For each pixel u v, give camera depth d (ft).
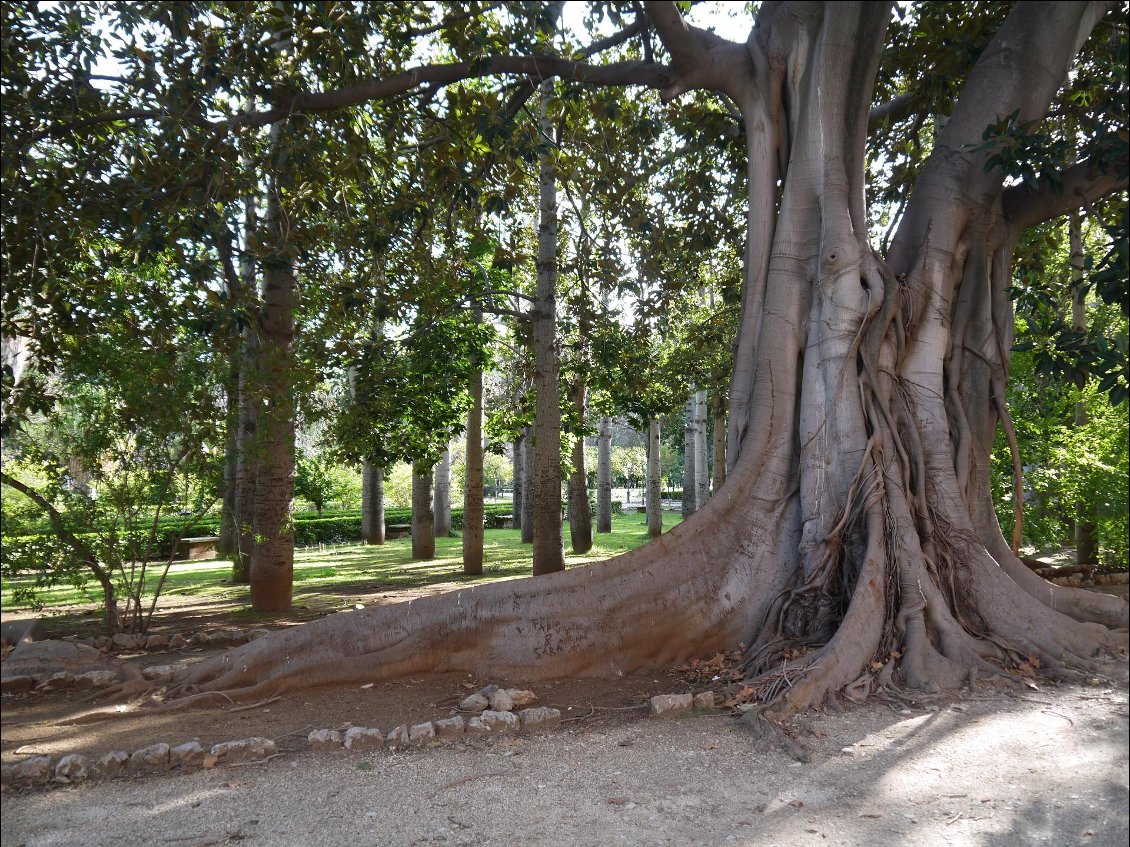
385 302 34.71
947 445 25.08
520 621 22.58
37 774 14.71
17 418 25.84
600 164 38.96
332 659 21.47
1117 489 36.88
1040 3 25.76
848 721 17.54
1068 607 23.75
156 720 18.62
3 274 25.44
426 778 14.74
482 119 28.71
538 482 48.78
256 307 31.24
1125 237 21.49
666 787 14.14
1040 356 24.75
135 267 30.53
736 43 27.96
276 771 15.16
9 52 24.59
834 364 24.99
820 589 23.29
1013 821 12.34
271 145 30.37
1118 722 16.70
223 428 29.43
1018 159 23.12
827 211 25.85
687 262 45.06
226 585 48.44
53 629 30.68
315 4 25.72
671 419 113.50
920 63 34.81
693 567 24.09
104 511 27.61
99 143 28.02
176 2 23.66
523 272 63.00
